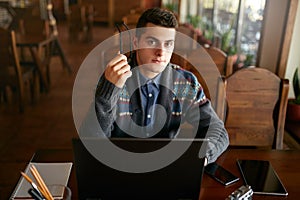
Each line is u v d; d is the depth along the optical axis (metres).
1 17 5.95
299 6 2.07
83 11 6.76
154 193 0.83
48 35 3.96
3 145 2.59
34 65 3.59
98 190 0.82
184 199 0.84
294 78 2.08
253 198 1.04
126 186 0.82
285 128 1.99
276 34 2.22
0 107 3.38
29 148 2.55
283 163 1.29
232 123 1.59
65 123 3.02
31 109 3.34
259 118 1.60
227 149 1.38
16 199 1.00
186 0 6.30
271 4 2.20
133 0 9.09
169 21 1.06
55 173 1.14
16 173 2.19
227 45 3.33
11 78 3.10
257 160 1.29
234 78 1.55
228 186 1.10
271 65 2.30
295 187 1.12
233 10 3.78
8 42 2.91
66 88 4.02
